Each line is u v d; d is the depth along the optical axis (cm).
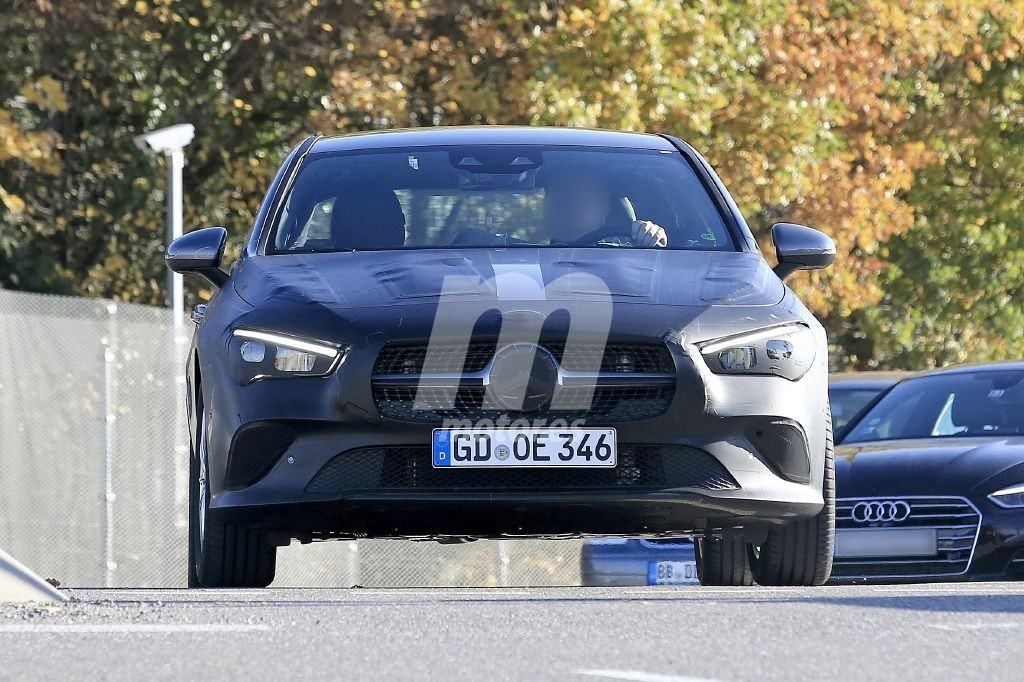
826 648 1325
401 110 6066
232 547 2172
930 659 1272
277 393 1981
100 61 6225
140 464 3928
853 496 3145
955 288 9700
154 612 1580
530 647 1327
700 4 6781
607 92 6197
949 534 3084
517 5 6184
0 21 6031
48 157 5647
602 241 2317
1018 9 9025
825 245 2391
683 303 2045
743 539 2414
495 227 2320
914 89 8662
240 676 1178
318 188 2414
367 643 1348
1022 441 3288
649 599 1709
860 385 4619
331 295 2055
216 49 6425
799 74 7081
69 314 3775
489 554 4256
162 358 3988
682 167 2519
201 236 2395
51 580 3553
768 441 2017
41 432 3697
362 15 6238
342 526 2008
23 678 1169
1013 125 9612
